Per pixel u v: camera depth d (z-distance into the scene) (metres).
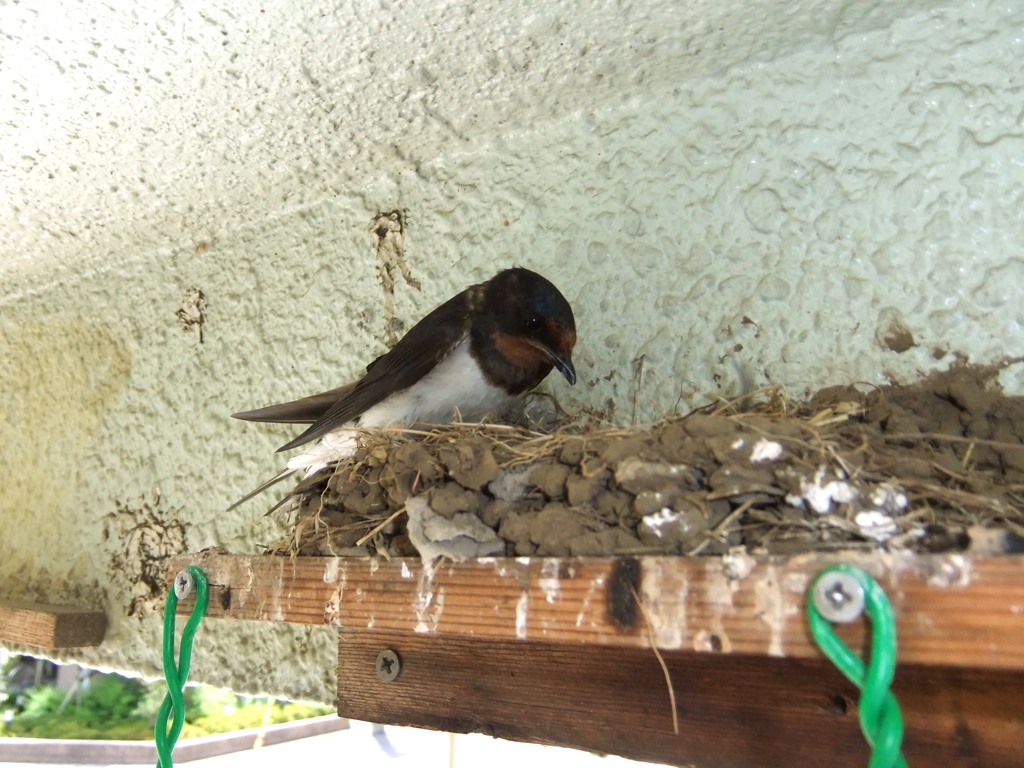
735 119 0.36
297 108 0.42
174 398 0.57
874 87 0.33
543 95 0.40
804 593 0.17
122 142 0.46
